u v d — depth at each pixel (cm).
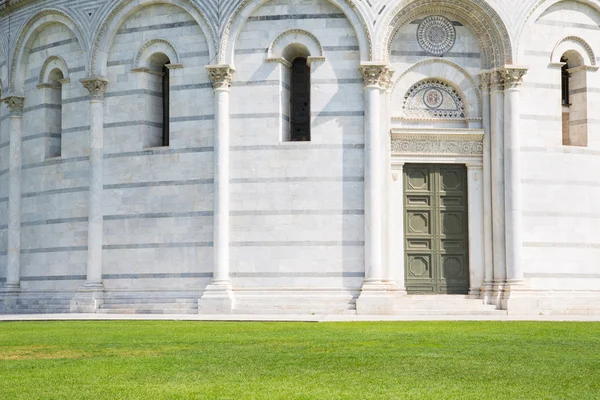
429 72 5362
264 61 5275
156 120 5544
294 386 2336
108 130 5538
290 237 5184
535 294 5188
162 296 5325
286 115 5344
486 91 5341
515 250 5194
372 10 5200
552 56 5384
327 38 5241
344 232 5162
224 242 5212
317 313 5091
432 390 2278
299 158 5216
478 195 5328
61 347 3247
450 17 5372
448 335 3600
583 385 2344
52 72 5884
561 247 5322
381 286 5081
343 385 2353
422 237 5322
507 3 5284
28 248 5900
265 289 5181
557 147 5359
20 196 5991
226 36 5278
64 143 5716
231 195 5253
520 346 3180
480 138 5338
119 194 5475
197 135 5328
